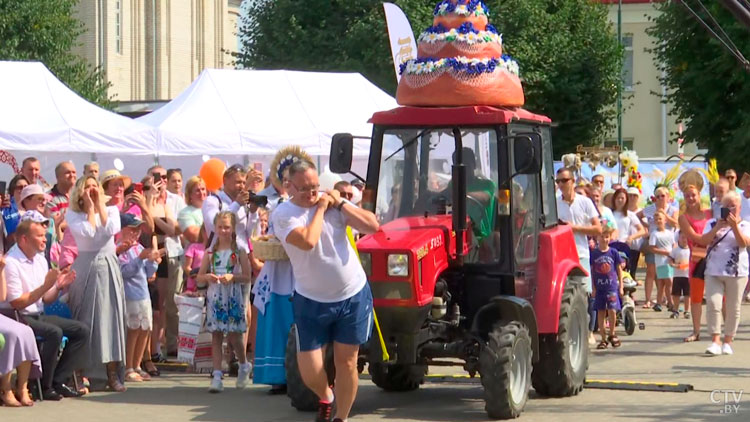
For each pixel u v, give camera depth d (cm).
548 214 1169
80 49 5931
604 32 4172
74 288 1174
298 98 2025
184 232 1338
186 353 1208
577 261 1191
